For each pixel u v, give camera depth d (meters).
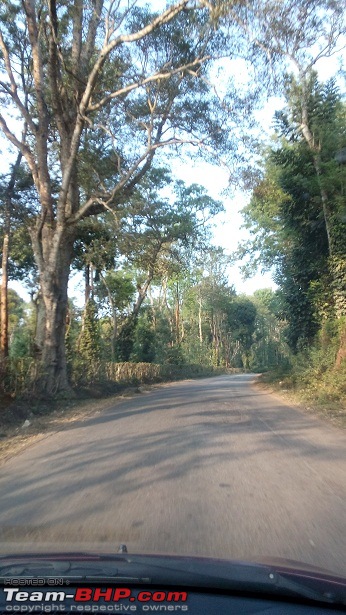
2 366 15.99
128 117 19.55
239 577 3.56
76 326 39.56
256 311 82.44
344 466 8.59
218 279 68.31
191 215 29.33
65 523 6.00
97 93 19.42
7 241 24.25
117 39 16.17
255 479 7.79
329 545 5.29
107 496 7.05
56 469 8.72
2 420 14.33
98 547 5.16
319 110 21.23
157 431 12.03
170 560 3.93
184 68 16.72
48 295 20.45
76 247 27.08
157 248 28.09
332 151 20.78
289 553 5.09
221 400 19.14
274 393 22.77
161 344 48.97
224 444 10.34
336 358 20.42
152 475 8.09
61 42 19.52
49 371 20.08
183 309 70.50
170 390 27.12
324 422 13.40
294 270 25.23
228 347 78.81
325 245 23.44
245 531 5.67
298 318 25.28
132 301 41.84
